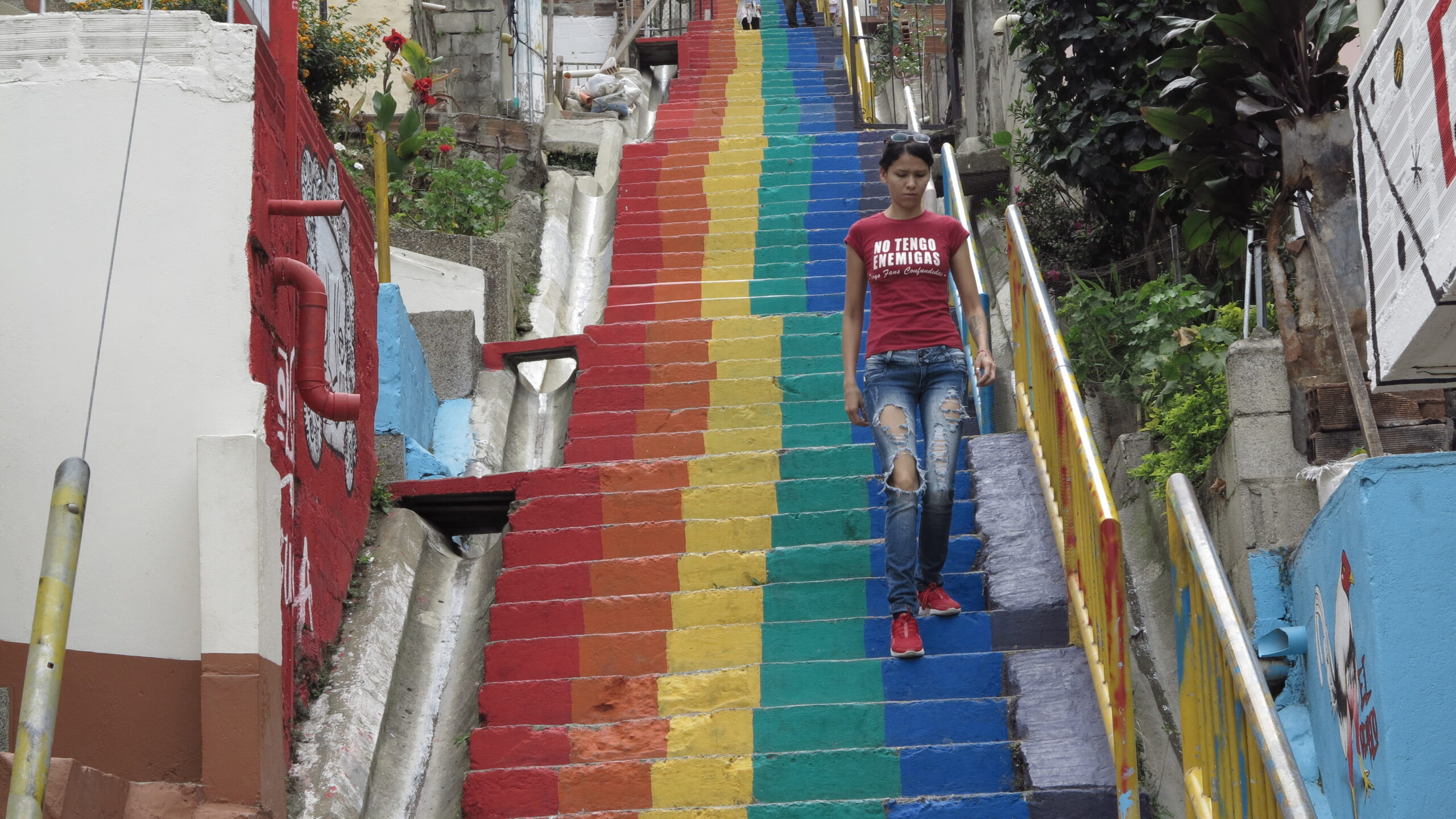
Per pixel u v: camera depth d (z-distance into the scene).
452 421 7.45
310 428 5.09
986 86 10.16
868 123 11.97
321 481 5.21
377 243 7.57
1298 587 4.12
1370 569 3.04
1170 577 4.98
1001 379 6.95
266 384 4.51
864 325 7.98
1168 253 7.34
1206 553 3.13
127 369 4.33
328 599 5.15
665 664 5.10
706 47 15.97
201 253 4.39
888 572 4.80
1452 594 3.00
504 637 5.36
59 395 4.32
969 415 6.58
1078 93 7.61
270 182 4.70
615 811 4.38
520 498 6.27
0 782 3.38
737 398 7.25
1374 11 5.74
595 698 4.90
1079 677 4.59
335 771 4.46
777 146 11.31
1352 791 3.33
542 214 11.04
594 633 5.31
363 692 4.91
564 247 10.84
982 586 5.20
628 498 6.04
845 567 5.49
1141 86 7.33
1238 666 2.86
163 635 4.20
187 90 4.45
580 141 13.32
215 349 4.34
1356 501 3.13
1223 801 3.14
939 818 4.20
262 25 4.99
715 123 12.79
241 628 4.07
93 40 4.48
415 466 6.73
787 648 5.06
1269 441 4.40
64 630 3.04
